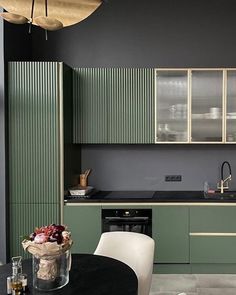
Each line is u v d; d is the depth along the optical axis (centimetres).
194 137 381
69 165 376
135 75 381
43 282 167
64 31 416
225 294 307
